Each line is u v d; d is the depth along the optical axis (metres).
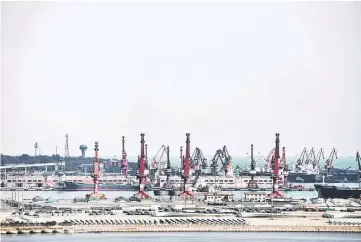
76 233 123.44
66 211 143.25
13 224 127.50
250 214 143.00
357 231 130.25
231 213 143.88
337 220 135.00
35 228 125.38
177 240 116.19
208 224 131.88
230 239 118.31
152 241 114.62
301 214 144.50
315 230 130.12
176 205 153.62
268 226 130.88
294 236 123.81
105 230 125.94
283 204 155.88
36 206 150.12
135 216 139.00
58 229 125.00
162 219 134.62
